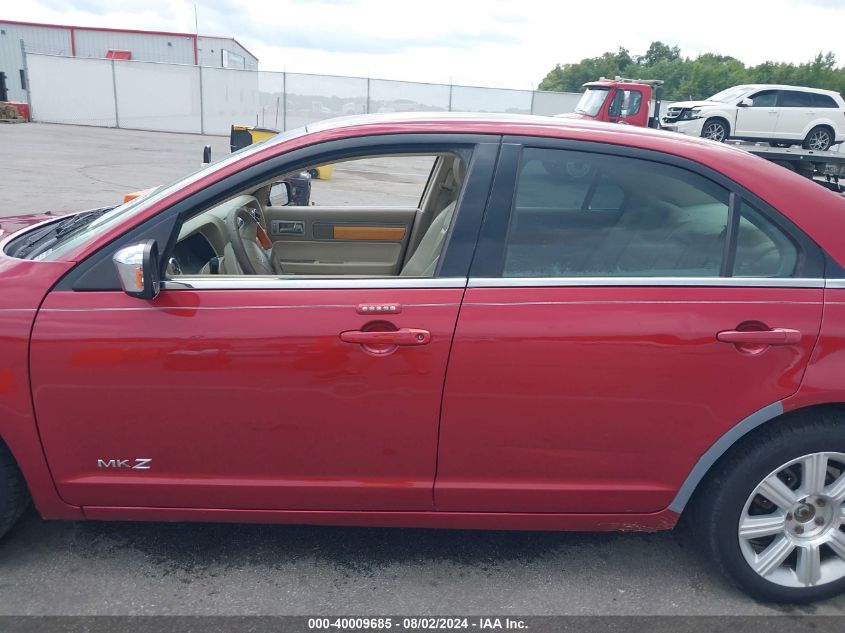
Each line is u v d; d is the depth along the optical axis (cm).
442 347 218
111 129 2386
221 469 232
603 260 228
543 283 224
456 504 238
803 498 236
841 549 242
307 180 527
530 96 2553
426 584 253
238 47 3816
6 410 221
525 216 229
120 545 267
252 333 218
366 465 231
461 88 2530
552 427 226
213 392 222
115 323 218
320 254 393
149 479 233
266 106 2495
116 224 228
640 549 280
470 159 232
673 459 231
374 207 392
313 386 221
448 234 227
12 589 239
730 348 221
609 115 1599
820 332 221
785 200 232
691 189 234
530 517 241
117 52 3225
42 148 1652
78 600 236
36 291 220
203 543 271
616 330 219
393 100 2523
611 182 233
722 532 239
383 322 219
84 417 224
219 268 273
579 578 261
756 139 1758
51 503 236
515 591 251
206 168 242
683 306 222
